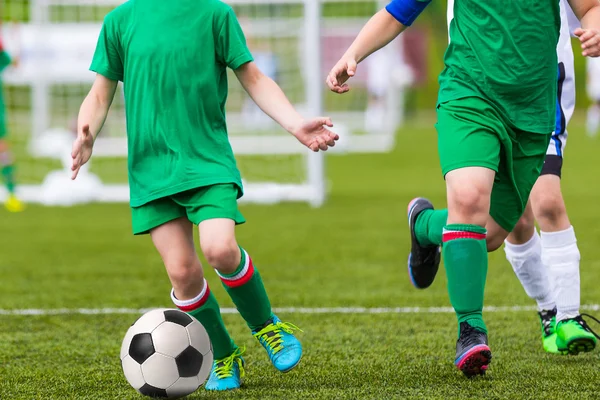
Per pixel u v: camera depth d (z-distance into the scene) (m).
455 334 14.25
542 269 12.84
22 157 46.16
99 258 23.56
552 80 10.93
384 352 12.97
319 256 23.28
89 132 10.59
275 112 10.52
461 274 10.65
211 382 10.95
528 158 10.99
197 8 10.70
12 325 15.65
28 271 21.66
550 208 12.32
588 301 16.80
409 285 19.17
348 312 16.34
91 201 37.94
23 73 40.31
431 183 42.44
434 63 106.00
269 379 11.38
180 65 10.52
